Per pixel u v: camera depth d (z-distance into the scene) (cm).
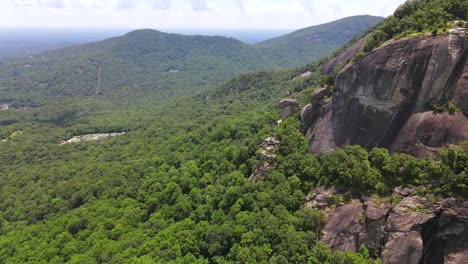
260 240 3697
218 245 4106
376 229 3262
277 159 4897
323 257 3194
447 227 3027
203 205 5247
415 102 3741
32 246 6166
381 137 3988
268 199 4234
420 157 3534
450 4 3959
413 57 3731
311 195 3878
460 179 3036
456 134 3394
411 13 4503
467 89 3422
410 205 3192
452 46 3500
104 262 4809
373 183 3475
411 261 3011
